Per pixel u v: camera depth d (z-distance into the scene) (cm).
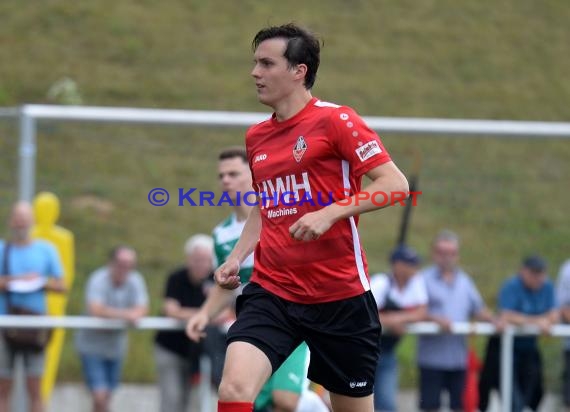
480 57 6100
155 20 6112
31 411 2436
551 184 3478
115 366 2508
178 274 2516
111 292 2522
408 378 2672
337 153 1409
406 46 6103
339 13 6372
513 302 2659
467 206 3441
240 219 2059
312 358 1471
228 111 5259
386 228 3791
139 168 3666
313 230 1323
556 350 2703
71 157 3569
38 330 2442
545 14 6638
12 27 5853
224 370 1377
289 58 1422
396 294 2586
